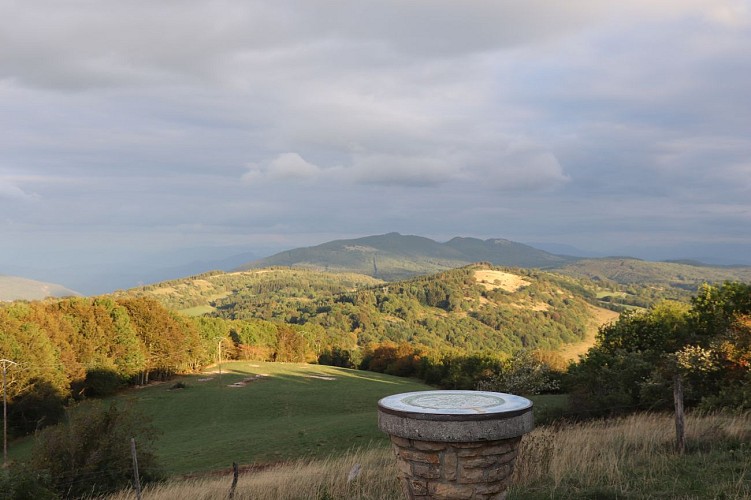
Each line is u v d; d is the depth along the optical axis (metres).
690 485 9.28
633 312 37.22
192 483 17.55
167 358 79.69
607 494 9.20
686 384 23.09
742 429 13.46
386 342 110.25
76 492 15.83
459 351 101.50
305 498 11.18
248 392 71.81
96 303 72.12
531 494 9.59
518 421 5.21
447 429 5.05
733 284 29.11
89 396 66.56
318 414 60.41
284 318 173.88
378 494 10.87
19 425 50.72
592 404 26.47
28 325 54.38
